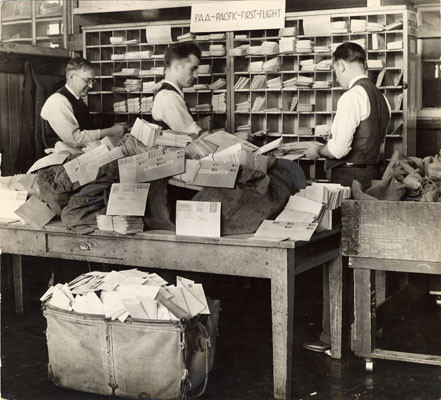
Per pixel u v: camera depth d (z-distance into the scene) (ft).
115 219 13.32
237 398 12.57
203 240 12.63
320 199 13.04
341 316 14.56
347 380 13.42
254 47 22.13
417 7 21.54
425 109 22.11
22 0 24.21
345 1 23.30
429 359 12.93
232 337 16.37
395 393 12.73
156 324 11.68
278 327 12.21
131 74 23.12
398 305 15.35
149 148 13.98
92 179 14.02
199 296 12.37
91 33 23.84
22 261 19.83
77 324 12.32
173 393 11.77
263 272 12.23
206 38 22.41
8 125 21.17
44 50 22.25
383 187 13.71
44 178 14.64
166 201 13.32
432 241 12.43
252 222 12.84
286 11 24.26
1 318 17.89
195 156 13.74
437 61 21.85
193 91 22.99
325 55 22.00
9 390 13.05
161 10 24.35
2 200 15.31
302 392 12.82
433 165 13.80
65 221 13.98
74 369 12.60
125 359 12.00
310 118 22.98
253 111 22.61
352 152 16.49
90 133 20.16
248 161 13.10
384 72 21.11
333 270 14.48
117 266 20.75
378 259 12.94
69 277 20.53
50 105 19.90
